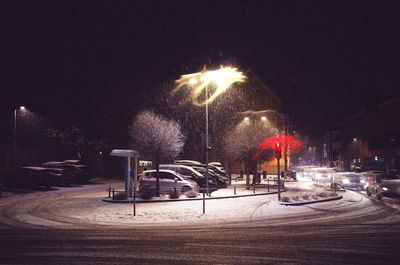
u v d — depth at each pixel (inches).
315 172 1667.1
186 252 392.5
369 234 487.8
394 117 2058.3
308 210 752.3
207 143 975.6
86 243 442.0
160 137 1175.0
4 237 482.9
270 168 2432.3
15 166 1608.0
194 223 600.4
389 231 509.4
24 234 505.0
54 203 893.8
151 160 1646.2
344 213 705.0
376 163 2343.8
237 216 674.2
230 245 426.6
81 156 1915.6
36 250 405.4
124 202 885.2
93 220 636.1
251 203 866.8
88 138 1962.4
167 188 1081.4
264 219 637.9
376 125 2301.9
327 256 370.3
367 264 339.9
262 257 368.5
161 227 561.0
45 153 1786.4
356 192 1230.3
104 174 2007.9
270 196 1045.8
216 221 620.4
